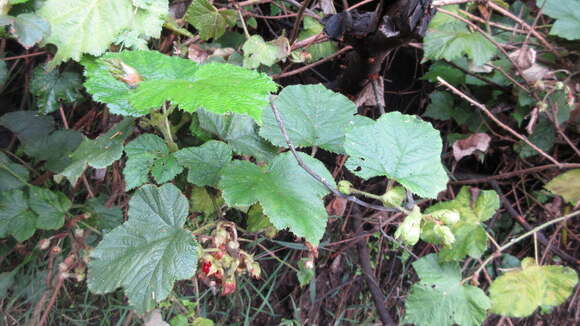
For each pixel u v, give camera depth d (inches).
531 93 25.8
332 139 16.7
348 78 23.2
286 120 16.7
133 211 15.6
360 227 28.9
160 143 17.0
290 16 25.0
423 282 19.0
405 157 15.3
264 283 28.7
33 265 25.4
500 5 26.1
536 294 19.5
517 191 31.5
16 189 21.0
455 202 19.7
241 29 27.2
